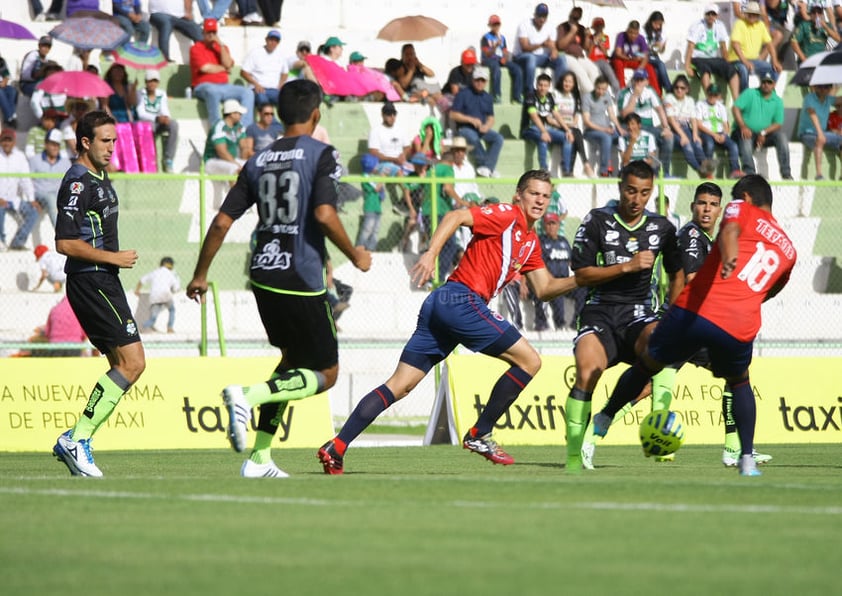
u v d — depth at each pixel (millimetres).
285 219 28922
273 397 29156
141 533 19562
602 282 34125
